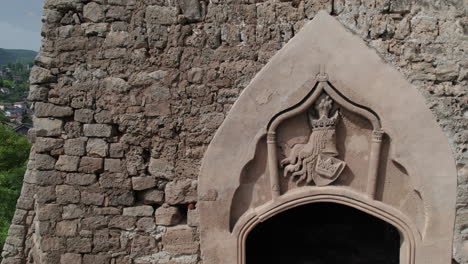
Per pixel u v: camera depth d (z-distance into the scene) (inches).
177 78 124.3
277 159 119.5
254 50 122.3
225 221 121.8
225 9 122.0
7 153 547.5
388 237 184.7
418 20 119.4
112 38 123.8
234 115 118.0
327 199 119.3
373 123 115.6
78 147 127.3
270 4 121.2
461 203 123.6
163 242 129.9
